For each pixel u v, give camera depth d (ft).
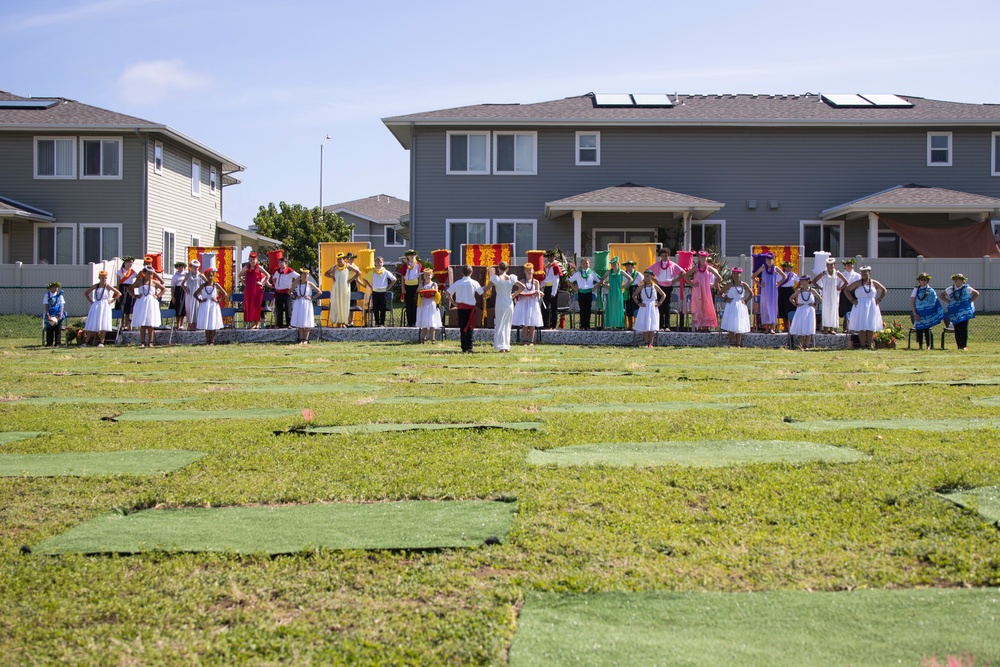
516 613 10.76
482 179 103.71
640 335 66.44
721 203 97.45
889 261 88.63
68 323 87.92
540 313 65.67
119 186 107.24
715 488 16.20
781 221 104.12
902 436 21.15
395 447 20.56
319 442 21.35
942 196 97.40
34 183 106.93
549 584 11.59
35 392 33.73
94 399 31.42
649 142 104.01
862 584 11.45
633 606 10.85
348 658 9.68
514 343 65.92
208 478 17.71
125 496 16.44
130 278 72.79
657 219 102.94
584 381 36.65
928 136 103.55
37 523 14.80
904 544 12.94
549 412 26.30
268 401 29.94
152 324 67.15
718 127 103.50
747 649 9.63
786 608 10.71
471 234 104.12
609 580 11.69
